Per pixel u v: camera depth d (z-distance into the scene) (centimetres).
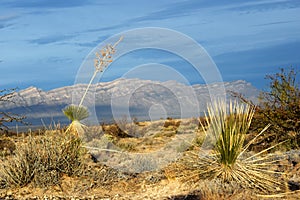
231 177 813
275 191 767
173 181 880
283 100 1255
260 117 1238
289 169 880
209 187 769
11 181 877
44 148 945
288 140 1212
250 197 733
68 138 1003
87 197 824
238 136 842
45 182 877
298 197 733
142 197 808
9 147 1145
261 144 1216
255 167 848
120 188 882
